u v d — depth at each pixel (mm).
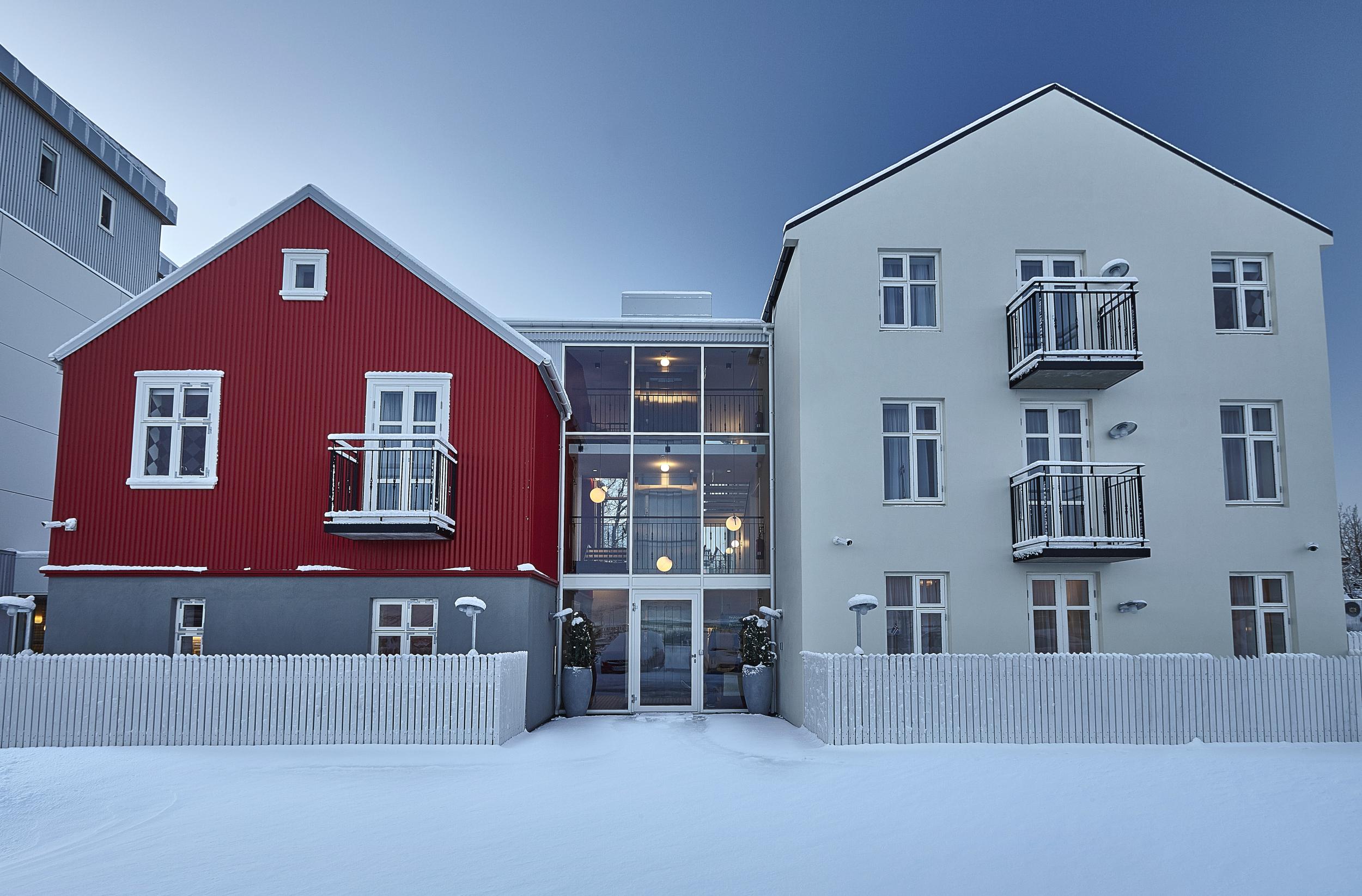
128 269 22328
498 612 13609
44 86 18953
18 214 18469
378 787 9664
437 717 12086
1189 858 6684
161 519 13648
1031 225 14602
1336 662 12172
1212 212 14734
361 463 13781
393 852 7070
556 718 15641
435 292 14281
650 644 16656
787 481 15648
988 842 7148
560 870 6504
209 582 13539
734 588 16781
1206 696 12031
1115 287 14312
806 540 13906
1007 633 13727
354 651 13453
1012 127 14852
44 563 18672
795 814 8172
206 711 12062
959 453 14117
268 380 14000
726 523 17141
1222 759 10547
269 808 8711
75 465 13742
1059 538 13070
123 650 13367
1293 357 14484
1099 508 13906
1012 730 11852
